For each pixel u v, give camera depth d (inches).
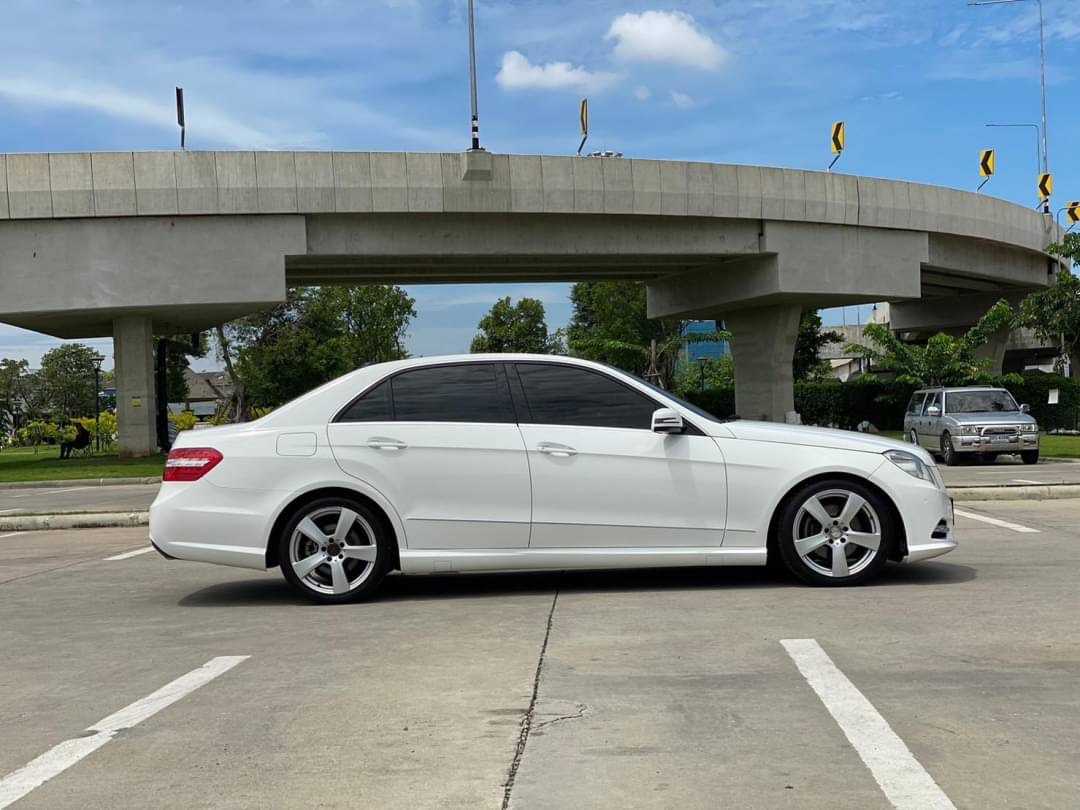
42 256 1132.5
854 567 290.0
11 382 3422.7
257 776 151.4
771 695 184.9
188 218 1156.5
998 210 1659.7
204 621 271.7
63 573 368.8
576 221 1300.4
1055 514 474.9
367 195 1188.5
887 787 140.9
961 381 1620.3
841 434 298.7
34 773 155.6
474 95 1213.7
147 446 1257.4
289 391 2564.0
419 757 157.4
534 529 285.9
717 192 1332.4
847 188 1423.5
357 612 276.2
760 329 1606.8
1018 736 160.9
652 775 147.6
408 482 285.3
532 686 194.9
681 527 286.8
